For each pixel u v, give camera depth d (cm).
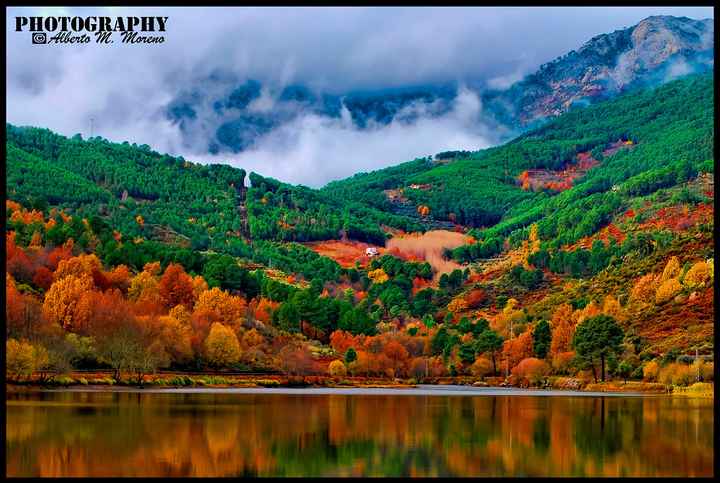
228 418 10100
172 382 17388
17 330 15062
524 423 10119
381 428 9431
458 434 8975
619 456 7512
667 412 11825
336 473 6581
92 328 17288
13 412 9975
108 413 10131
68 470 6481
